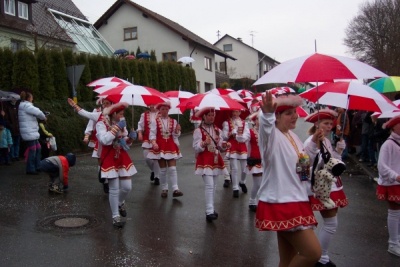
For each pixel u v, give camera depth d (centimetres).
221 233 618
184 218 693
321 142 401
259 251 546
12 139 1188
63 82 1516
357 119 1342
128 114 1892
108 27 3609
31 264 490
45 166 845
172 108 961
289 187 357
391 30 4203
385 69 3962
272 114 345
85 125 1514
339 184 480
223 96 720
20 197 805
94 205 759
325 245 481
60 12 2947
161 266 491
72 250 537
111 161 620
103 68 1797
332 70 351
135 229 628
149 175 1088
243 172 875
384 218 718
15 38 2284
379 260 524
